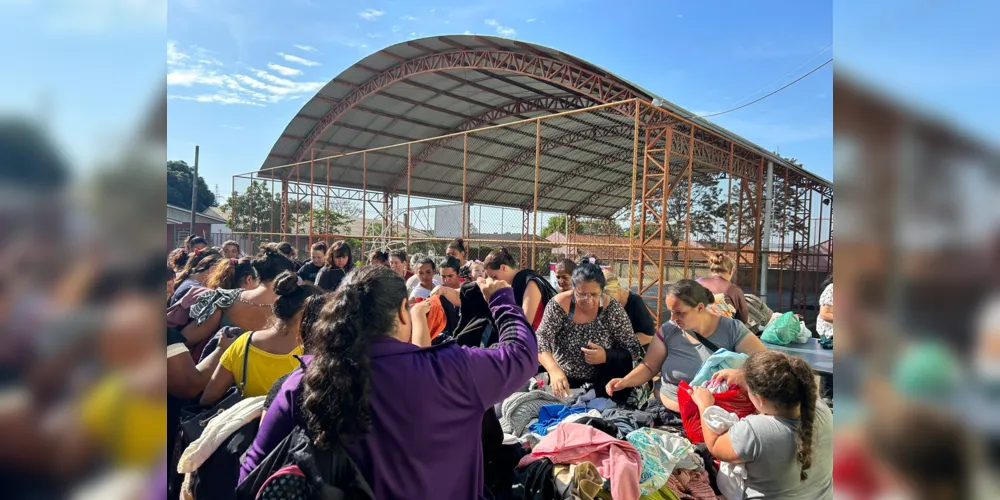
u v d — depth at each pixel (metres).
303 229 21.34
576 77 13.88
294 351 2.49
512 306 1.92
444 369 1.54
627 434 2.45
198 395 2.61
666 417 2.94
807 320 14.12
